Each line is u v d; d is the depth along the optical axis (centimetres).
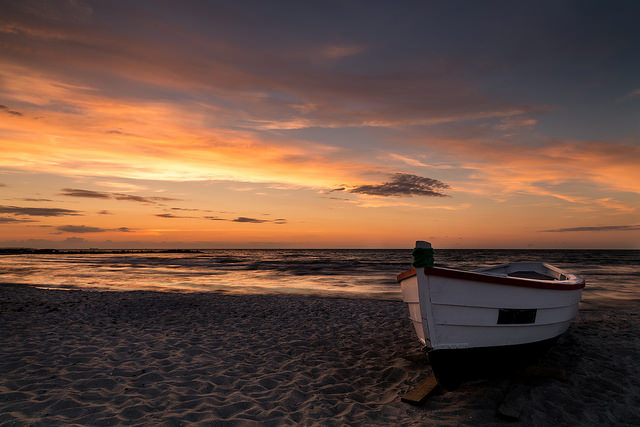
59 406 402
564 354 686
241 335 792
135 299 1252
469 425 402
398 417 420
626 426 406
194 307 1121
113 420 378
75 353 598
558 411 439
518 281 529
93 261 4541
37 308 1027
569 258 5953
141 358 593
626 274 2636
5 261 4378
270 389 496
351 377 560
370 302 1261
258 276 2450
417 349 714
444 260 5312
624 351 705
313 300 1301
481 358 527
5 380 473
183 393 464
